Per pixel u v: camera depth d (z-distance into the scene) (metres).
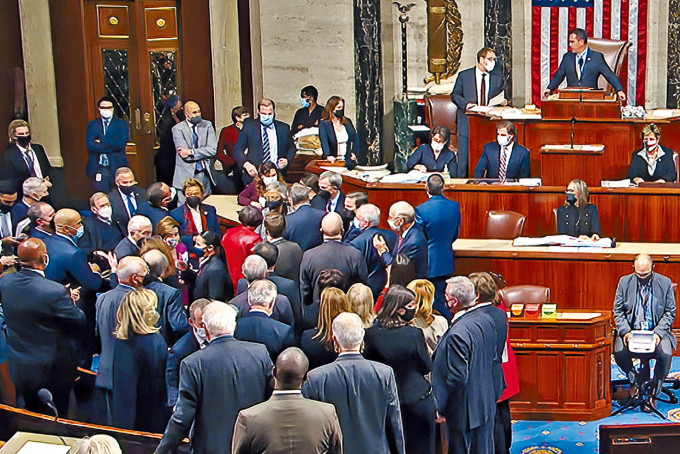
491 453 5.98
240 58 12.54
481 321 5.84
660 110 10.74
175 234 7.74
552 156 9.68
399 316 5.59
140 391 5.95
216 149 10.85
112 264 7.31
